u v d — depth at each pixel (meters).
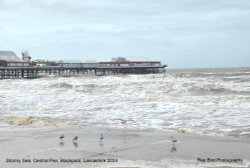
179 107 21.98
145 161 8.20
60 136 11.40
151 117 18.19
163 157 8.58
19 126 14.62
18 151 9.34
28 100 29.98
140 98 28.69
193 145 10.06
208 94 31.36
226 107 21.41
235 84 38.78
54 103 27.12
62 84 48.72
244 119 16.47
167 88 37.16
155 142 10.56
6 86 53.28
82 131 12.95
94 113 20.48
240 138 11.55
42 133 12.51
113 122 16.72
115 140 10.95
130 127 14.85
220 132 13.29
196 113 19.14
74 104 25.91
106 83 49.81
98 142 10.62
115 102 26.16
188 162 8.12
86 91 38.78
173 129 14.13
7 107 24.88
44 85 50.50
